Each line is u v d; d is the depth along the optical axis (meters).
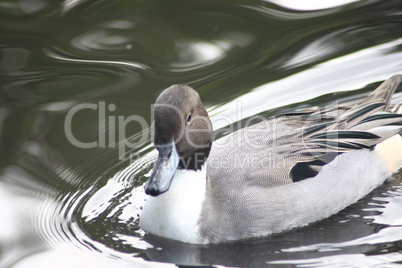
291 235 9.81
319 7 15.35
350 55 13.94
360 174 10.62
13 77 13.57
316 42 14.32
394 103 12.95
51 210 10.62
